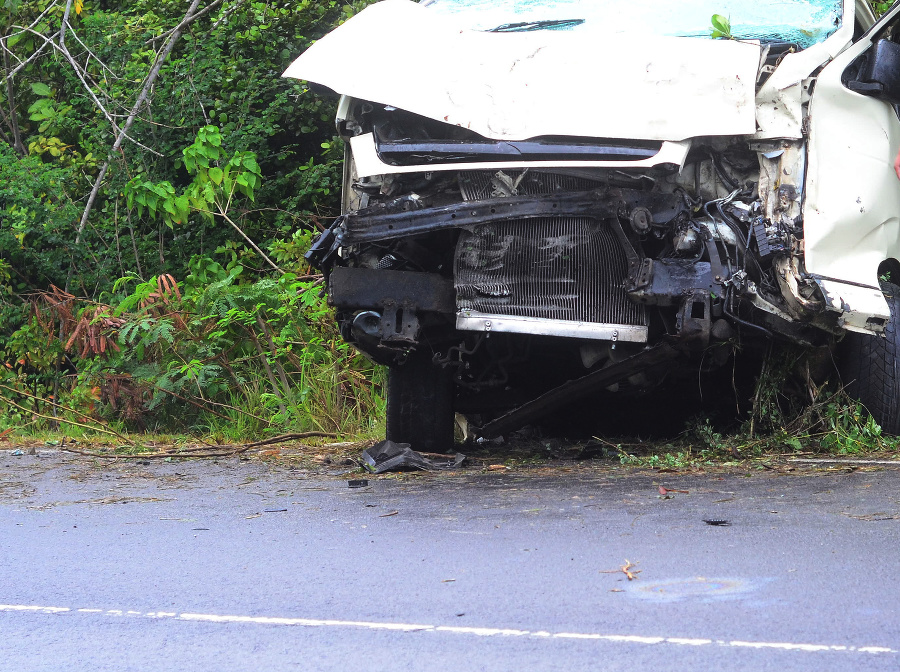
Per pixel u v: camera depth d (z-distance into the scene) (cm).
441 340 648
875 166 634
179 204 1109
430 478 627
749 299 590
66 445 866
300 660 331
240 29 1315
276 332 984
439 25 654
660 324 604
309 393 913
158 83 1284
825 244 605
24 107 1479
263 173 1262
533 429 788
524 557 432
